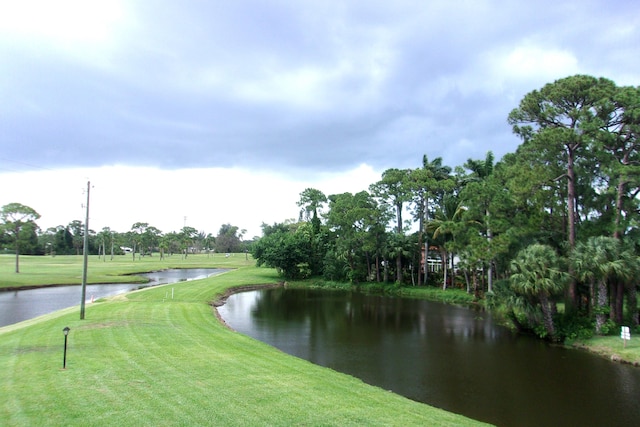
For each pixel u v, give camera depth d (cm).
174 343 1967
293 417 1112
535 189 2928
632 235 2652
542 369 2059
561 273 2553
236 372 1530
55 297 4356
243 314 3706
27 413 1046
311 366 1822
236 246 19150
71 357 1609
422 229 6188
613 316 2705
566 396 1683
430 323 3372
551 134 2688
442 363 2159
